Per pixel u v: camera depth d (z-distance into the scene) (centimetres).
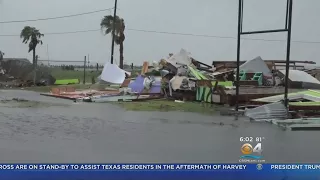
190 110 1678
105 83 3650
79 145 843
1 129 1061
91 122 1236
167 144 854
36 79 4469
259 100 1802
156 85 2547
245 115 1436
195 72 2714
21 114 1452
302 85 3059
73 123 1206
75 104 1973
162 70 2933
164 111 1630
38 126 1129
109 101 2184
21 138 920
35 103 2012
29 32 5922
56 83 4475
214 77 2992
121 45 4759
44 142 870
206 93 2094
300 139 945
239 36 1582
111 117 1384
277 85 3034
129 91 2659
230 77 3080
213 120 1317
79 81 4566
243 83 2627
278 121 1248
